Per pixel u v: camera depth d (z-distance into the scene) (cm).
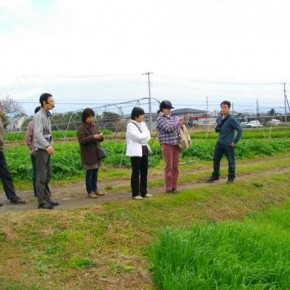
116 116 3225
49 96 930
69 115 3894
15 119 4078
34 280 668
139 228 908
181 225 959
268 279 716
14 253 741
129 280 709
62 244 787
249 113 5309
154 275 722
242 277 687
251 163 2050
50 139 954
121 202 1020
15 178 1438
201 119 5453
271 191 1371
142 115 1051
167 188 1147
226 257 735
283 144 2700
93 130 1101
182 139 1132
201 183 1393
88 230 847
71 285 672
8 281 652
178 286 645
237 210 1161
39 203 959
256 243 814
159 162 1934
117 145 2325
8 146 2884
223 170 1655
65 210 932
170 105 1128
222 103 1320
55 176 1490
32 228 823
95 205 983
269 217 1127
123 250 813
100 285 683
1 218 856
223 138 1330
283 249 822
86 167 1111
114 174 1597
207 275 679
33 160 1142
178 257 723
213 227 859
